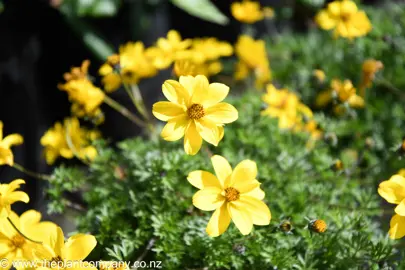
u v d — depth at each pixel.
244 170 0.50
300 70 0.72
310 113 0.63
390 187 0.50
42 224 0.50
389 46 0.70
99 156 0.58
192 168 0.55
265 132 0.62
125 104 0.73
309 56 0.74
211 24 0.95
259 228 0.54
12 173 0.70
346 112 0.62
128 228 0.54
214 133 0.50
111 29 0.72
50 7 0.69
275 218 0.54
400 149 0.56
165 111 0.50
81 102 0.58
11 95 0.71
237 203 0.49
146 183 0.55
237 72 0.71
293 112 0.62
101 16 0.66
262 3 0.89
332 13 0.65
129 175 0.57
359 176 0.64
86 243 0.48
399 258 0.55
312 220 0.51
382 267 0.54
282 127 0.61
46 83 0.73
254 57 0.69
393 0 0.87
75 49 0.72
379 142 0.67
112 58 0.58
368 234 0.54
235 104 0.62
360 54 0.71
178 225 0.53
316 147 0.61
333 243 0.53
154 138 0.60
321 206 0.55
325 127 0.63
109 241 0.54
